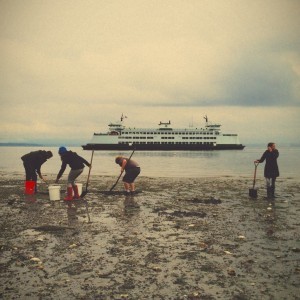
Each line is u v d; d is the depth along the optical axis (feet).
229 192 48.85
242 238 22.94
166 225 26.99
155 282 15.55
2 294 14.35
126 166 45.06
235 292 14.46
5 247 21.02
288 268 17.26
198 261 18.34
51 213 32.01
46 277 16.17
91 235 23.86
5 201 39.42
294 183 62.85
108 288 14.90
